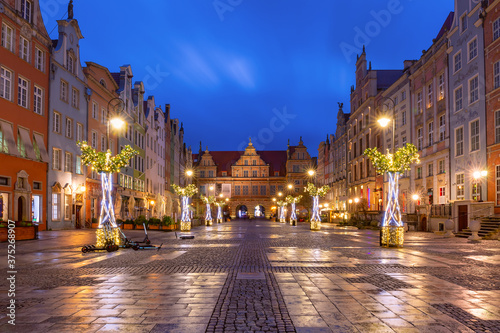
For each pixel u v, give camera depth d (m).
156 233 32.78
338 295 8.20
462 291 8.60
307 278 10.27
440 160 35.25
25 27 29.23
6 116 27.16
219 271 11.45
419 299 7.83
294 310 6.98
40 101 31.48
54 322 6.23
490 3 27.89
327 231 37.88
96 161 18.84
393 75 55.34
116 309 7.02
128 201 47.34
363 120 57.62
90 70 40.59
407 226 35.72
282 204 76.12
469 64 30.50
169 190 77.12
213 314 6.71
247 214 109.06
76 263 13.30
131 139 51.84
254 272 11.27
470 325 6.09
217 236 29.12
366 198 55.84
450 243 21.88
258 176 107.62
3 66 26.80
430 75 37.38
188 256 15.48
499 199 26.72
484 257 15.05
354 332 5.75
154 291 8.56
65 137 34.97
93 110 40.88
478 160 29.16
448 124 33.75
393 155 20.02
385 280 9.98
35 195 30.58
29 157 29.17
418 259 14.45
